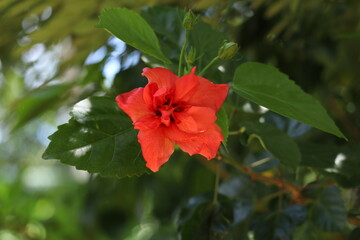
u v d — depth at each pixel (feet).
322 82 3.58
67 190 4.99
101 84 3.38
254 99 2.28
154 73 2.12
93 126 2.29
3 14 3.22
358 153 2.69
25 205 4.73
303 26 3.36
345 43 3.50
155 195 4.15
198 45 2.53
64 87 3.45
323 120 2.21
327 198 2.79
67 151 2.25
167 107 2.11
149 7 2.65
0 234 4.82
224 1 3.24
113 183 3.96
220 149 2.60
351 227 3.62
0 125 3.84
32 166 5.47
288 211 2.78
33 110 3.51
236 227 2.80
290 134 2.82
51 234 4.65
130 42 2.27
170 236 4.15
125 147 2.30
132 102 2.11
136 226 4.85
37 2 3.17
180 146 2.13
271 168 2.87
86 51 3.31
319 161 2.68
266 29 3.45
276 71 2.21
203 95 2.12
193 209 2.76
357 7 3.34
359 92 3.71
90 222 4.09
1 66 3.70
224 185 2.90
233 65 2.62
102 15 2.24
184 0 3.14
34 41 3.28
